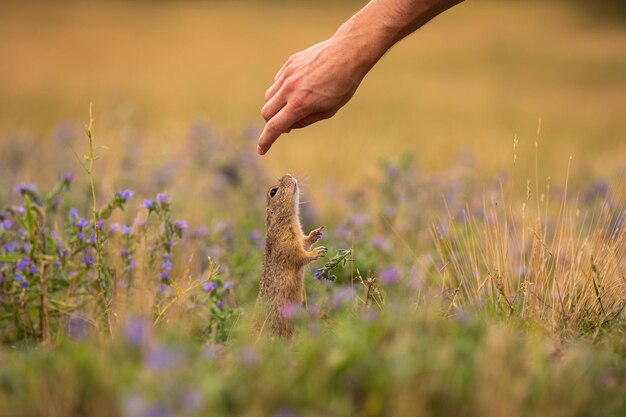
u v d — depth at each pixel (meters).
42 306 7.89
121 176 13.55
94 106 27.97
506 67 40.72
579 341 6.73
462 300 8.01
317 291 9.15
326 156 18.92
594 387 5.48
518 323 7.13
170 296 8.69
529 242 9.29
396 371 5.12
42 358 5.94
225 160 14.35
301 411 5.02
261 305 8.13
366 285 8.05
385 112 28.36
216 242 11.09
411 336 5.59
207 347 6.53
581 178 16.05
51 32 50.12
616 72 38.50
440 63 42.38
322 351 5.51
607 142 22.92
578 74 38.06
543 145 21.28
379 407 5.01
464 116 27.42
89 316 8.04
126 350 5.82
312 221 12.99
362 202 13.73
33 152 16.78
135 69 37.53
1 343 8.06
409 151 13.73
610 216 8.83
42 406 5.25
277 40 47.72
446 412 5.06
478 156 18.23
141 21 57.09
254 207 13.23
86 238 8.62
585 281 7.95
